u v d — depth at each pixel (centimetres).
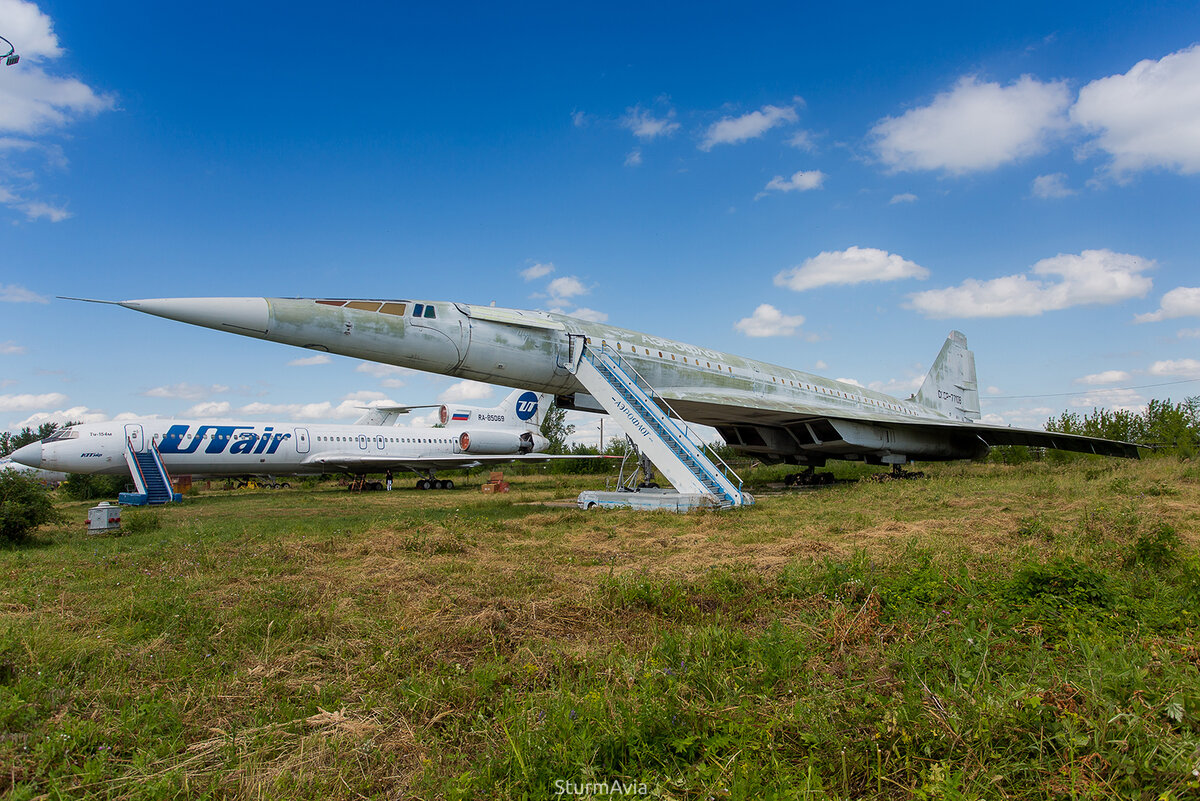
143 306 1120
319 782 284
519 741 298
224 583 688
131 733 329
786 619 504
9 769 291
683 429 1518
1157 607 474
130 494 2125
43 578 725
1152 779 253
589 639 473
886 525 989
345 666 422
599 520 1211
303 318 1268
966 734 285
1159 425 3253
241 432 2708
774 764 274
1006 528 938
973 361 3319
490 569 737
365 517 1492
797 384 2320
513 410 3772
